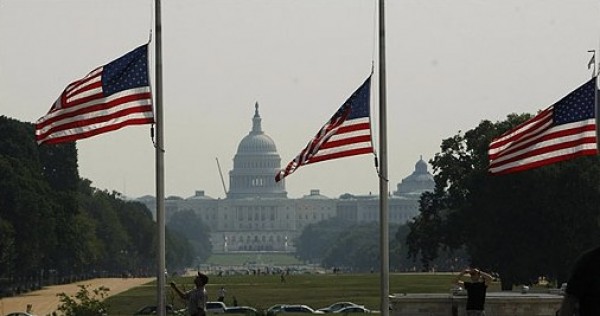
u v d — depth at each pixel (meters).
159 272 104.75
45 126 103.94
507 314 132.25
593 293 48.12
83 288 177.00
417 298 134.00
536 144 101.38
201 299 100.19
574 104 100.56
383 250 107.50
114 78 103.94
